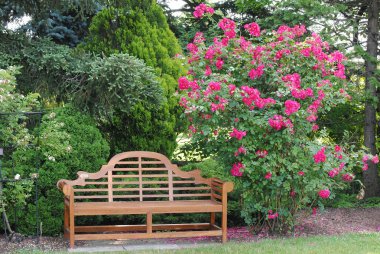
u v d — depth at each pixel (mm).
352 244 6387
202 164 8664
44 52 8547
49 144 6883
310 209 7684
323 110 7348
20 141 6770
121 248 6652
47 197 7379
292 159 7117
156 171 8898
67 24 12570
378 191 11117
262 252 5887
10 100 6789
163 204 7086
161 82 8953
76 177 7605
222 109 6719
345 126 11180
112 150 9148
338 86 7793
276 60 7164
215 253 5914
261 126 6914
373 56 10609
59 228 7461
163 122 8938
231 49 7375
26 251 6324
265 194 7344
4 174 7004
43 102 9367
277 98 7098
